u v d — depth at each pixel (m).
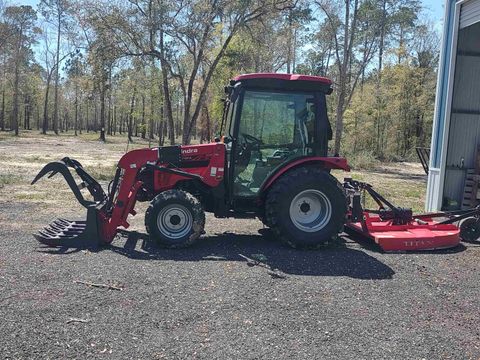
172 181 6.53
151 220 6.15
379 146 33.19
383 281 5.17
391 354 3.51
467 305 4.55
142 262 5.55
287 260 5.82
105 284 4.73
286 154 6.61
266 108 6.54
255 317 4.07
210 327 3.86
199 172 6.54
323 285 4.95
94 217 6.18
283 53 31.16
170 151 6.48
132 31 17.95
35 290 4.51
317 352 3.50
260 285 4.86
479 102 10.50
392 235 6.61
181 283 4.84
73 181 6.43
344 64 26.09
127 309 4.15
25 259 5.51
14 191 11.20
